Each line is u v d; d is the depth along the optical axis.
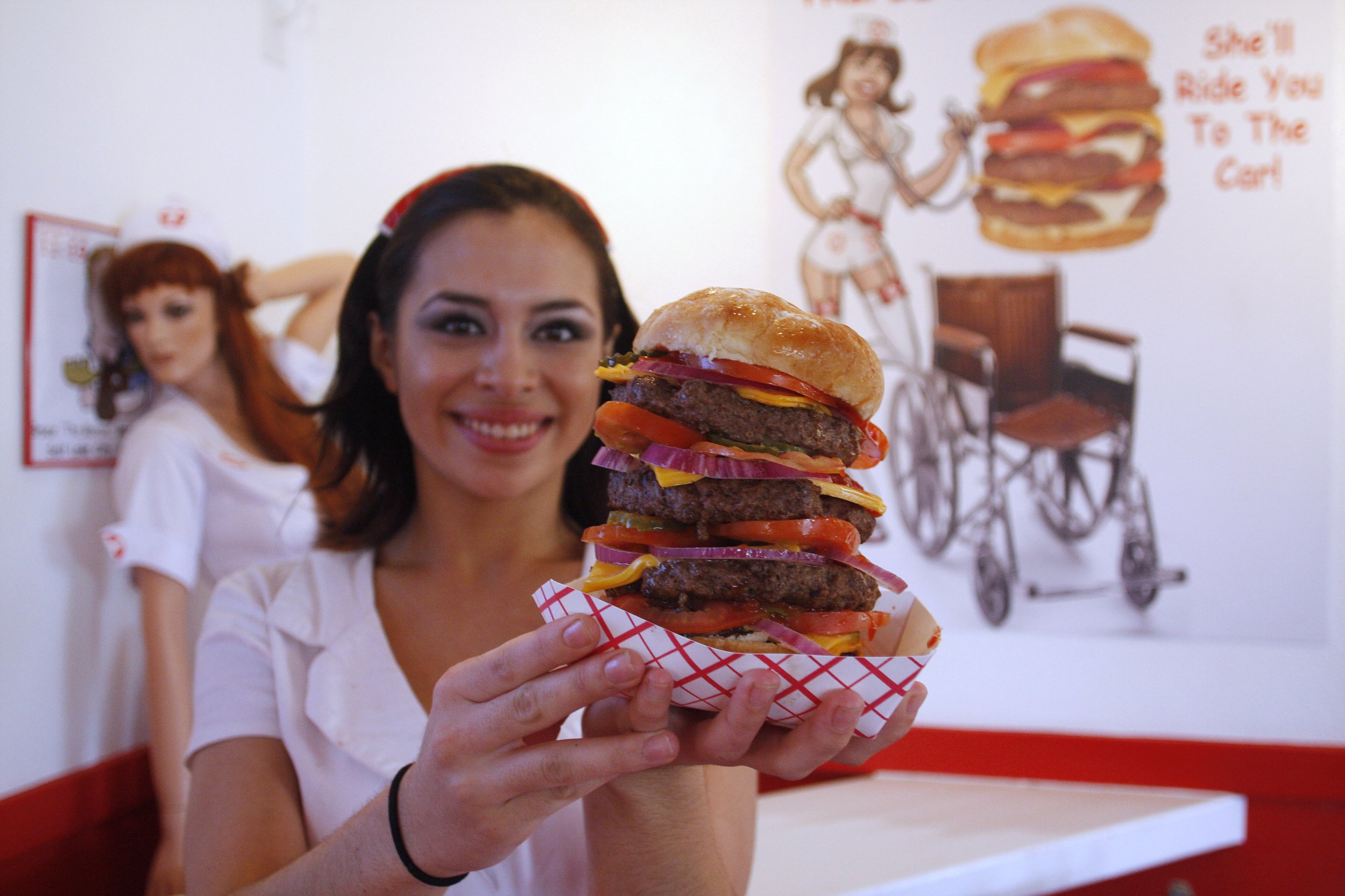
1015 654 2.87
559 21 3.21
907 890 2.00
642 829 0.90
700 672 0.82
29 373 2.44
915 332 2.92
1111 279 2.82
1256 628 2.75
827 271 2.98
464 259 1.19
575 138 3.19
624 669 0.74
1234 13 2.76
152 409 2.84
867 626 0.92
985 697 2.88
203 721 1.18
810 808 2.54
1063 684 2.84
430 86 3.35
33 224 2.44
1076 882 2.29
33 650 2.46
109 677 2.71
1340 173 2.73
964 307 2.89
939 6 2.90
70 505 2.58
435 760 0.80
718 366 0.92
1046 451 2.85
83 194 2.60
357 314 1.37
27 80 2.42
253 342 2.85
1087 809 2.53
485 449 1.21
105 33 2.66
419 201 1.27
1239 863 2.69
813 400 0.92
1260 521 2.75
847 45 2.95
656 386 0.94
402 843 0.84
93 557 2.66
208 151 3.05
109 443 2.71
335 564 1.29
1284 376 2.74
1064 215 2.84
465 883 1.08
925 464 2.92
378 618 1.21
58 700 2.54
